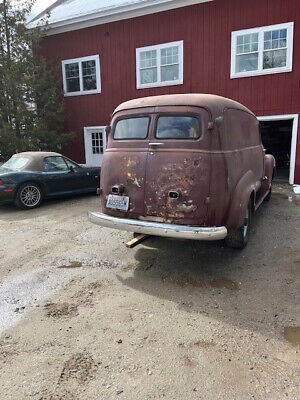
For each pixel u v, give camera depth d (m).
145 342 2.69
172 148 3.64
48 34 13.79
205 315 3.08
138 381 2.27
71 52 13.51
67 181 8.13
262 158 6.10
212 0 10.51
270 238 5.11
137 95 12.41
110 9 11.96
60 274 4.01
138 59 12.12
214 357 2.50
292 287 3.57
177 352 2.56
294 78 9.85
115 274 4.00
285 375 2.30
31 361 2.50
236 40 10.43
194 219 3.56
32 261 4.43
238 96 10.68
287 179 11.21
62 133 14.04
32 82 12.77
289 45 9.72
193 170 3.52
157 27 11.57
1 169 7.86
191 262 4.31
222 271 4.02
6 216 6.91
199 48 11.00
